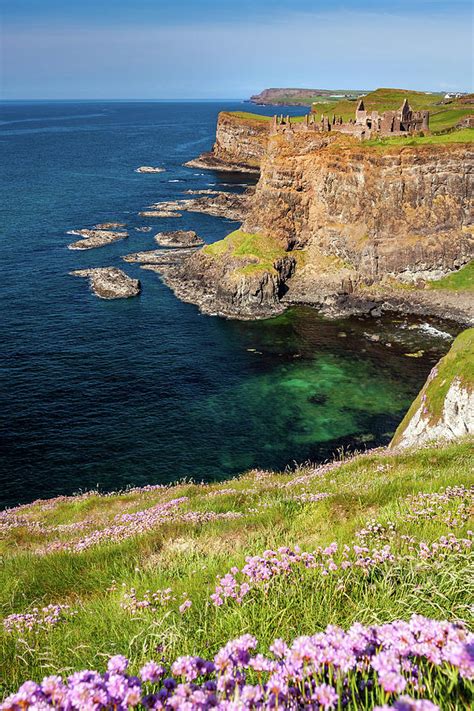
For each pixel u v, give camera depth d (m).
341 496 12.92
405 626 3.31
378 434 49.78
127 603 7.37
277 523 12.08
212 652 5.09
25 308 78.94
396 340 72.81
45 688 2.84
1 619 8.81
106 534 14.62
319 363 66.12
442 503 10.03
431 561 6.61
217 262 94.56
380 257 88.50
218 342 72.44
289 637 5.18
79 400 55.00
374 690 3.24
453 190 85.38
